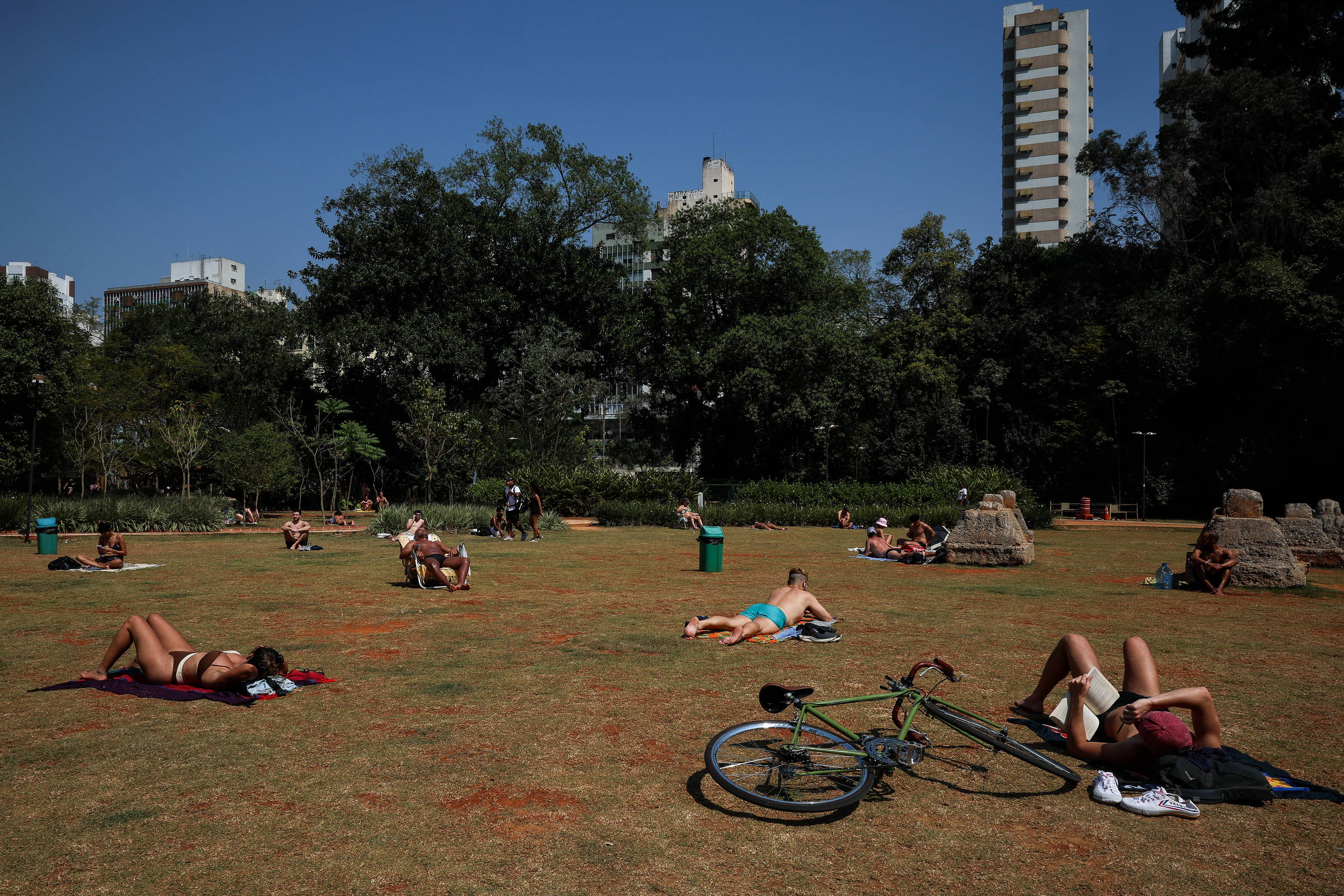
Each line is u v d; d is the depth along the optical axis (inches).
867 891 127.3
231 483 1444.4
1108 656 301.9
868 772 162.6
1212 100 1640.0
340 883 128.2
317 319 1834.4
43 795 164.1
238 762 183.8
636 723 213.0
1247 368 1563.7
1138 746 177.2
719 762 165.5
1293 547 649.0
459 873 131.8
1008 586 511.8
